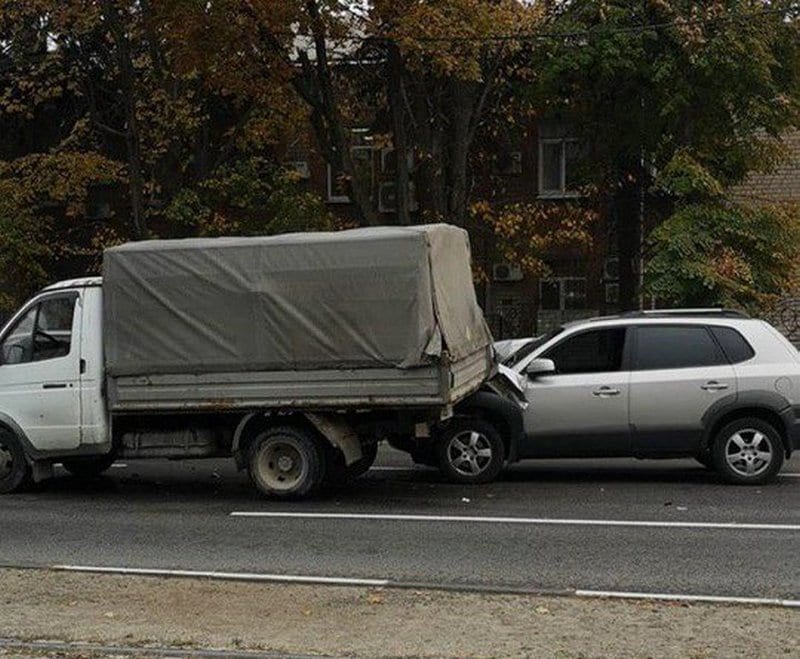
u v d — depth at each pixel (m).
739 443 12.23
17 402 12.20
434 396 10.91
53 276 28.84
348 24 18.44
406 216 19.95
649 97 22.03
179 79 22.45
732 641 6.21
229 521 10.56
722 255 20.50
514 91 23.33
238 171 24.69
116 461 14.30
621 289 24.55
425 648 6.12
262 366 11.31
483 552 8.99
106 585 7.87
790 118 21.45
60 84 25.69
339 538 9.65
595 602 7.22
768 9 20.56
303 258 11.18
